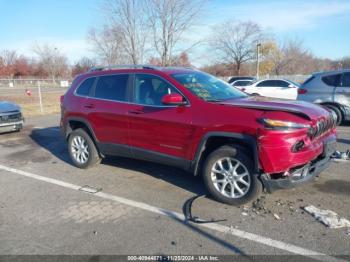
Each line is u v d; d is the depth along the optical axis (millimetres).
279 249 2996
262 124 3490
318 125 3721
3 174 5535
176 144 4262
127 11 20625
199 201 4098
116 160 6102
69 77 62656
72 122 5844
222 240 3182
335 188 4352
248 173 3725
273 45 52656
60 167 5879
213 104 3973
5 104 9531
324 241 3086
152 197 4309
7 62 64000
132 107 4730
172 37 21453
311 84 9070
